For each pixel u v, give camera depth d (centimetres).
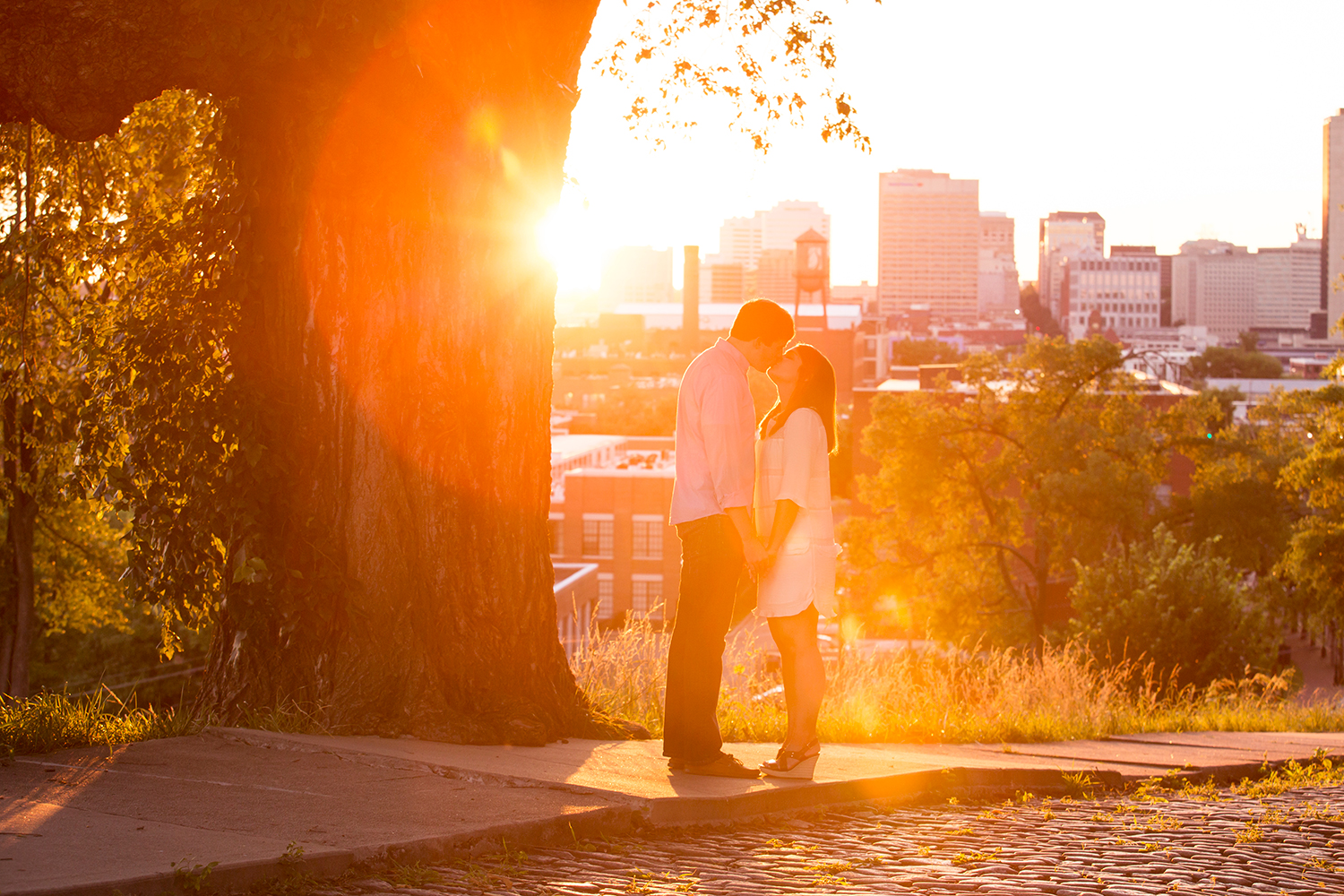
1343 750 1009
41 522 2453
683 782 522
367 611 640
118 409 710
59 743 564
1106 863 446
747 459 545
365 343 648
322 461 655
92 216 1142
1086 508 3622
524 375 673
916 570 4100
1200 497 4294
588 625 930
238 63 595
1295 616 3925
